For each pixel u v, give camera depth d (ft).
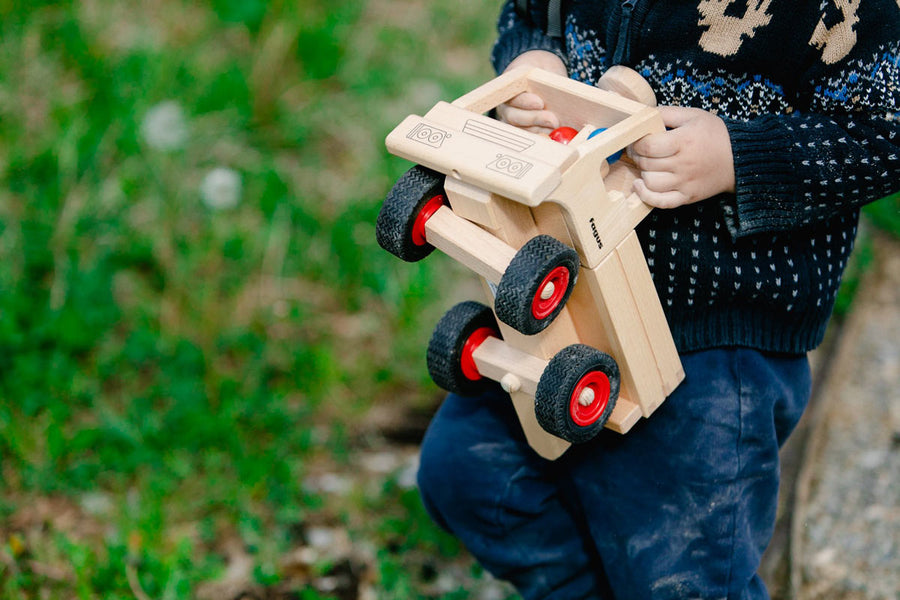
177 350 8.63
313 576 7.11
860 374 8.84
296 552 7.30
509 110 4.98
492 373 4.91
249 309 9.29
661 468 5.09
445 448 5.79
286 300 9.42
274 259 9.69
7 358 8.30
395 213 4.41
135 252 9.37
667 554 5.11
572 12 5.17
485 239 4.30
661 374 4.80
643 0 4.62
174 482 7.67
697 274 4.82
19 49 11.10
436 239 4.41
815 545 7.30
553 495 5.72
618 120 4.59
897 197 10.56
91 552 6.86
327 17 12.51
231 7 11.98
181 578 6.77
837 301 9.30
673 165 4.40
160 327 8.95
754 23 4.49
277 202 10.09
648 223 4.81
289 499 7.62
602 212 4.31
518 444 5.67
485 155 4.17
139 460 7.72
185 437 7.92
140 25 11.87
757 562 5.21
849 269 9.76
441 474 5.79
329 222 10.14
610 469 5.22
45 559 6.94
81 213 9.51
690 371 5.04
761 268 4.82
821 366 8.72
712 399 5.00
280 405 8.39
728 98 4.69
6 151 10.05
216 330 8.96
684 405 5.03
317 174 10.73
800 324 5.07
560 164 4.05
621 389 4.81
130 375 8.52
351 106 11.49
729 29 4.54
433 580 7.13
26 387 8.16
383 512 7.66
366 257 9.80
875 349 9.08
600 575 5.82
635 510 5.18
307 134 11.12
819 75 4.53
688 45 4.64
